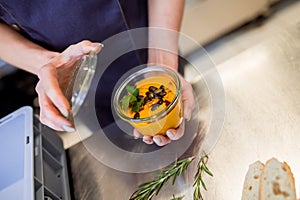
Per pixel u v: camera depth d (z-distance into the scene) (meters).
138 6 0.61
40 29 0.55
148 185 0.46
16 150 0.53
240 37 0.64
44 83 0.49
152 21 0.61
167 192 0.48
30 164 0.50
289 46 0.57
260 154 0.47
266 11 0.65
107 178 0.53
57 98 0.48
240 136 0.49
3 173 0.51
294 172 0.43
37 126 0.58
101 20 0.55
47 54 0.55
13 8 0.52
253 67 0.57
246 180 0.44
